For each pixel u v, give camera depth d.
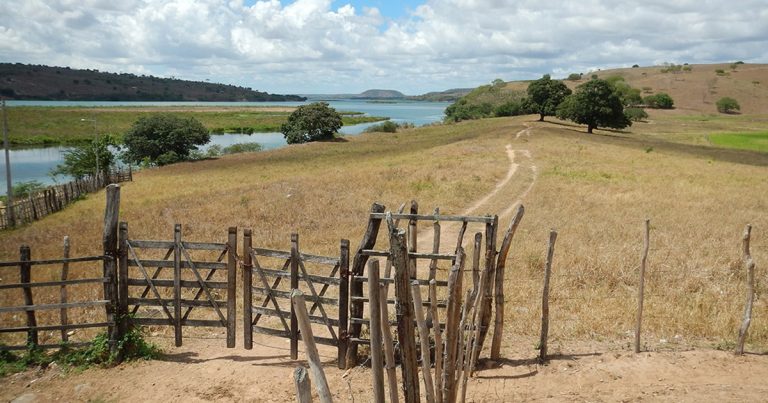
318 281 8.89
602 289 12.00
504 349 9.00
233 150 75.50
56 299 12.64
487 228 8.30
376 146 74.00
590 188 29.20
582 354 8.58
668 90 156.62
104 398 8.09
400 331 4.89
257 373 8.60
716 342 8.97
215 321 9.50
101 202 36.50
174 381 8.46
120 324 9.33
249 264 9.25
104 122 117.31
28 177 56.28
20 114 124.00
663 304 10.75
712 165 42.72
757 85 155.00
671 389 7.20
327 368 8.80
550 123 91.25
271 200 27.47
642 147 59.12
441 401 5.34
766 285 12.33
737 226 19.42
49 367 9.12
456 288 5.39
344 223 20.95
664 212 22.30
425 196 27.02
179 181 46.97
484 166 39.38
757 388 7.12
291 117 87.56
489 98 181.38
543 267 13.76
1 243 21.64
